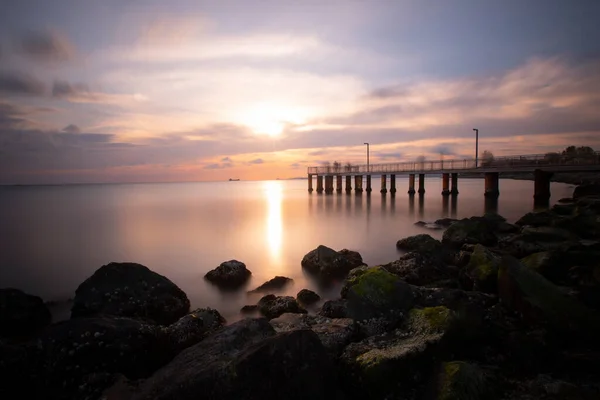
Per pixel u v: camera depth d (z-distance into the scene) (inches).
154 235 1069.1
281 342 216.2
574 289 363.6
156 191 5034.5
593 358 248.4
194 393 203.2
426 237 757.9
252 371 205.3
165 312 409.1
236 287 541.6
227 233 1088.8
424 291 365.4
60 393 239.1
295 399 205.5
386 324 310.2
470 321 275.0
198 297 498.3
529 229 600.1
